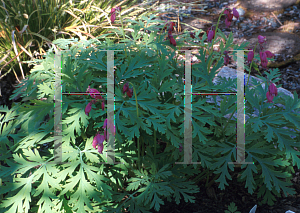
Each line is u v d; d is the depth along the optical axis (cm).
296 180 276
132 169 224
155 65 224
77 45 255
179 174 226
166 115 219
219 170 209
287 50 477
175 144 200
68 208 201
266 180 208
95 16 457
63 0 448
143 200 207
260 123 212
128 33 451
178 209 248
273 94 207
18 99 377
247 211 246
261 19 564
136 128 194
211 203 254
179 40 256
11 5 418
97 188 195
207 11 597
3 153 226
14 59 403
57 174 193
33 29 417
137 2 555
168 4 597
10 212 183
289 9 582
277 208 248
